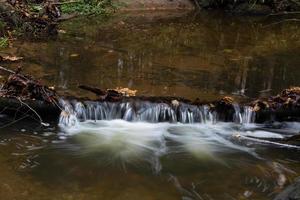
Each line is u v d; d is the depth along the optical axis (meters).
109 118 6.46
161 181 4.94
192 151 5.73
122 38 11.04
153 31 12.14
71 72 8.06
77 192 4.61
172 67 8.86
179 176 5.08
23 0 12.05
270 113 6.61
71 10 13.52
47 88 6.36
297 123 6.64
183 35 11.92
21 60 8.51
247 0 17.11
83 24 12.43
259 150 5.84
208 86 7.86
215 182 4.98
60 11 13.26
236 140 6.11
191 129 6.38
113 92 6.65
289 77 8.66
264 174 5.20
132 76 8.11
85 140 5.86
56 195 4.53
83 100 6.45
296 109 6.64
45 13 12.12
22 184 4.70
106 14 14.14
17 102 6.15
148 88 7.53
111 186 4.78
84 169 5.12
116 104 6.48
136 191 4.71
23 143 5.62
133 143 5.88
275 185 4.95
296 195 4.18
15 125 6.05
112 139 5.94
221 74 8.62
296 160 5.59
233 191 4.79
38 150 5.48
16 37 10.15
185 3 16.89
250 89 7.82
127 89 7.30
